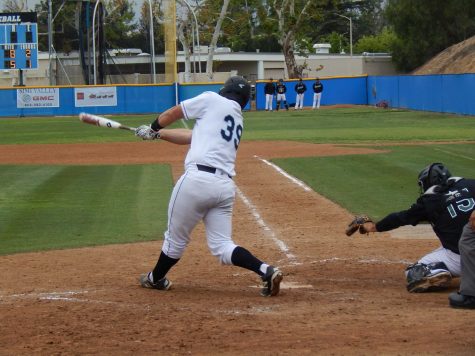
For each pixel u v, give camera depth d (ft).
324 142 130.11
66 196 76.64
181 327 31.35
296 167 95.04
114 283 41.19
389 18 306.76
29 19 234.17
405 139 132.98
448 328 30.09
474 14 291.58
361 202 69.26
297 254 48.85
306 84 262.67
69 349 28.55
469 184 37.70
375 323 31.42
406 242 52.80
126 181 87.30
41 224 62.13
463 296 34.04
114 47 417.08
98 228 60.18
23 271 45.14
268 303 35.94
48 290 39.45
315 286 40.06
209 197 36.27
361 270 44.14
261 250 50.19
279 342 28.73
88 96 237.66
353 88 264.93
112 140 146.30
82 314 33.88
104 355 27.73
